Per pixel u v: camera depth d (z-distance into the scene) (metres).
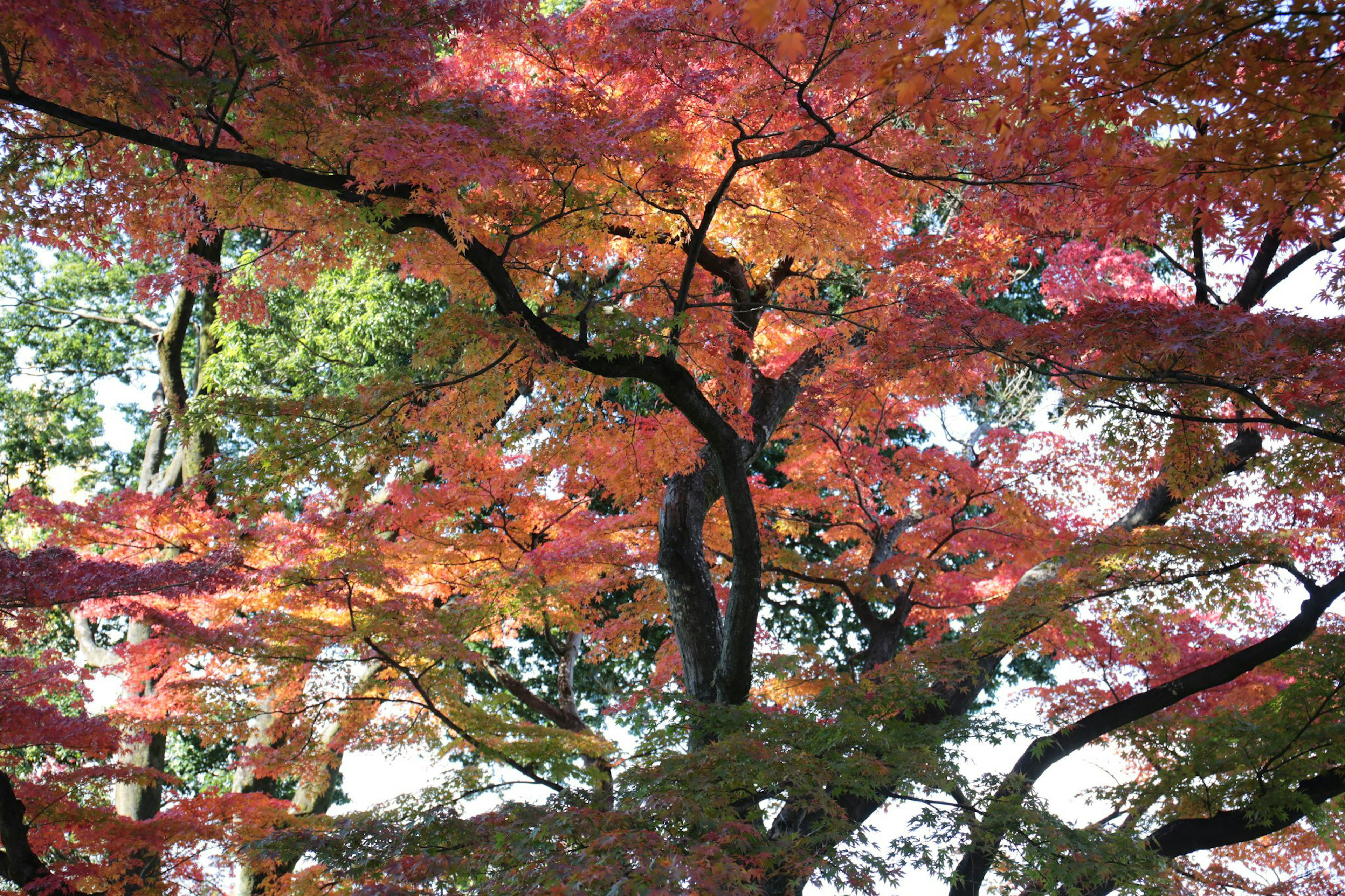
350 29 6.23
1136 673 10.35
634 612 12.12
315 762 9.62
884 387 10.95
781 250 9.24
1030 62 3.93
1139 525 10.90
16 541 17.80
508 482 10.92
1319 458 7.65
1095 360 7.70
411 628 8.77
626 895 4.73
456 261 8.30
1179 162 4.47
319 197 7.52
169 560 10.36
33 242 7.54
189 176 7.74
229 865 9.36
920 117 3.76
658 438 9.59
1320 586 9.12
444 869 5.76
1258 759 8.45
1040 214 7.95
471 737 9.27
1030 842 6.46
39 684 8.27
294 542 10.23
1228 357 6.84
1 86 5.81
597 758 9.94
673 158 7.48
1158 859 6.82
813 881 5.83
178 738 16.89
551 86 7.53
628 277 9.70
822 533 12.93
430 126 5.96
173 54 6.20
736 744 6.68
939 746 7.13
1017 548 11.89
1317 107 4.15
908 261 9.38
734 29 6.24
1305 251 9.55
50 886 7.61
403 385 7.80
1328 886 9.12
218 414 7.85
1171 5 4.13
